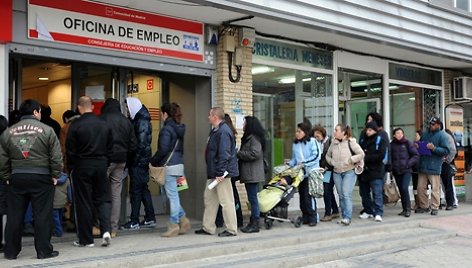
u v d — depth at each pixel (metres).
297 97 10.97
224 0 7.61
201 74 9.08
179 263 6.38
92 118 6.71
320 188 8.64
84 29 7.55
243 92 9.52
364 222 9.38
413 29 11.09
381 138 9.40
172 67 8.63
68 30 7.39
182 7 8.11
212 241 7.25
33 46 7.07
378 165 9.46
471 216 10.77
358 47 11.49
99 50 7.70
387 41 10.52
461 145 14.20
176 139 7.54
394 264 7.08
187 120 9.57
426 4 11.51
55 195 7.18
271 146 10.51
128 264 6.00
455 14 12.33
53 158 6.09
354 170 8.97
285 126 10.77
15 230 6.02
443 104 14.28
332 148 9.15
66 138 6.76
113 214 7.44
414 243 8.48
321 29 9.27
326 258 7.16
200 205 9.37
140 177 8.03
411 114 13.62
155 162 7.48
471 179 13.71
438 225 9.69
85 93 8.68
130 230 7.91
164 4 7.94
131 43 8.07
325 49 11.28
